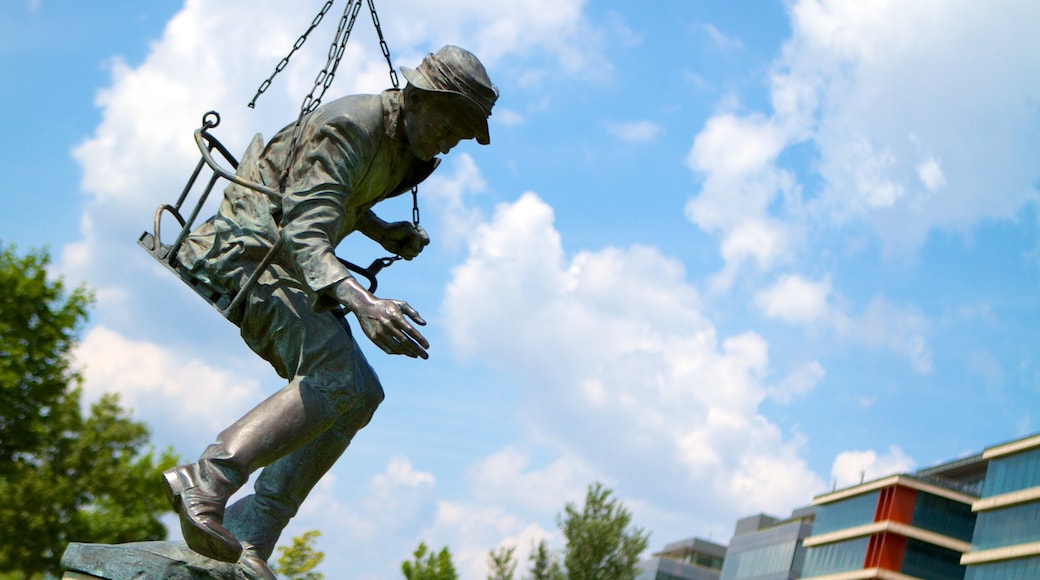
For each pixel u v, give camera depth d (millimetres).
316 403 4332
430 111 4461
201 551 4098
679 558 109375
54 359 28906
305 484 4574
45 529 28188
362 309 4121
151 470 29953
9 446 28422
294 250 4285
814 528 74562
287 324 4465
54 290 29062
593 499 49312
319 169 4379
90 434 29656
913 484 68000
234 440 4156
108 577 4188
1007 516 60344
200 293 4656
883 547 66750
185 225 4633
